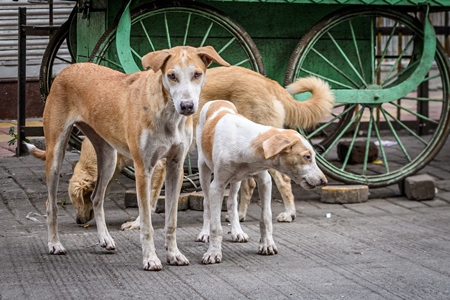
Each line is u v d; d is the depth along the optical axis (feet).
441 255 9.66
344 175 12.99
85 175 11.09
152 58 8.51
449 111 13.29
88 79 9.44
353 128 17.99
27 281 8.56
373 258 9.52
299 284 8.51
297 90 11.60
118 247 9.96
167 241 9.21
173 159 9.08
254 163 9.17
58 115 9.56
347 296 8.16
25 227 11.09
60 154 9.61
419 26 13.35
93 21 12.80
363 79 13.25
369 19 13.58
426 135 18.57
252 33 13.08
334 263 9.30
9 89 19.44
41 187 13.44
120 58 11.87
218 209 9.33
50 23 16.29
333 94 12.13
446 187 13.82
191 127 9.14
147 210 8.96
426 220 11.55
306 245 10.11
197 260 9.40
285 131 9.11
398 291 8.32
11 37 19.15
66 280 8.61
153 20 12.56
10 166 14.99
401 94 13.11
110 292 8.21
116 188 13.60
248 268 9.08
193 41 12.78
